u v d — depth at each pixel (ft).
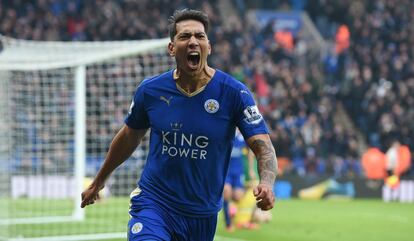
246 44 187.32
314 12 222.28
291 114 170.19
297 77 181.57
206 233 36.42
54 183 120.37
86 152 116.47
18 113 111.86
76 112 96.84
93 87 107.14
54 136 115.14
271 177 34.04
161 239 34.83
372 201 148.87
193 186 35.68
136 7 184.44
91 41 170.71
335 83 192.54
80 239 79.25
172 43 35.50
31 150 116.98
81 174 97.45
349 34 205.05
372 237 90.07
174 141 35.53
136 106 36.40
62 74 110.01
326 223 104.58
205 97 35.35
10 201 107.45
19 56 93.15
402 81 187.93
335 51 205.05
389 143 167.84
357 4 215.31
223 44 179.52
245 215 94.53
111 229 87.45
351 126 182.09
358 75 183.73
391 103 176.86
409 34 205.77
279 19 221.25
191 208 35.70
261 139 35.01
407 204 143.33
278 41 203.51
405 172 158.20
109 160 37.83
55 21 172.76
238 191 91.20
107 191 119.34
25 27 166.81
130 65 106.32
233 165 90.38
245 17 214.28
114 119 110.42
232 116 35.55
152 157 36.35
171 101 35.58
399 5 213.25
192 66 34.60
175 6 191.11
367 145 175.73
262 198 33.12
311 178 151.53
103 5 183.32
